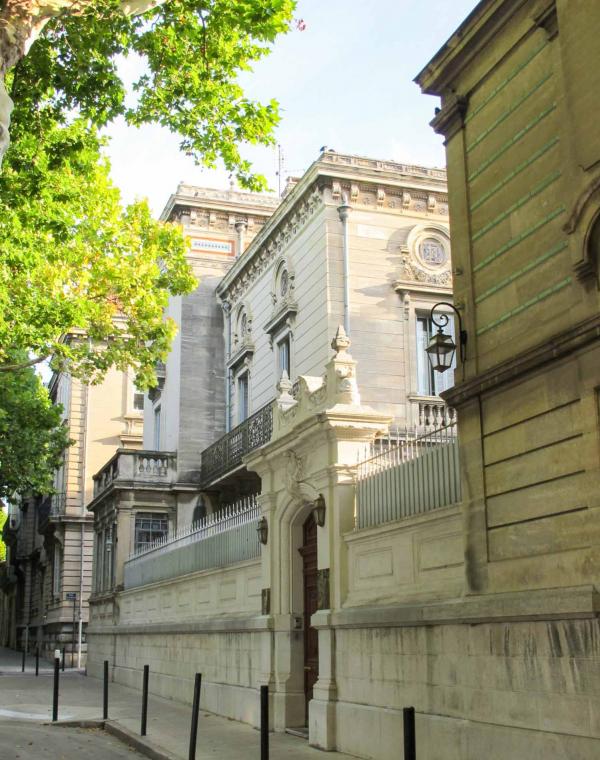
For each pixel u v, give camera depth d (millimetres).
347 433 13648
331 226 22594
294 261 24516
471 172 11336
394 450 12648
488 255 10773
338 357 14109
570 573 8688
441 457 11359
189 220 30922
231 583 18203
